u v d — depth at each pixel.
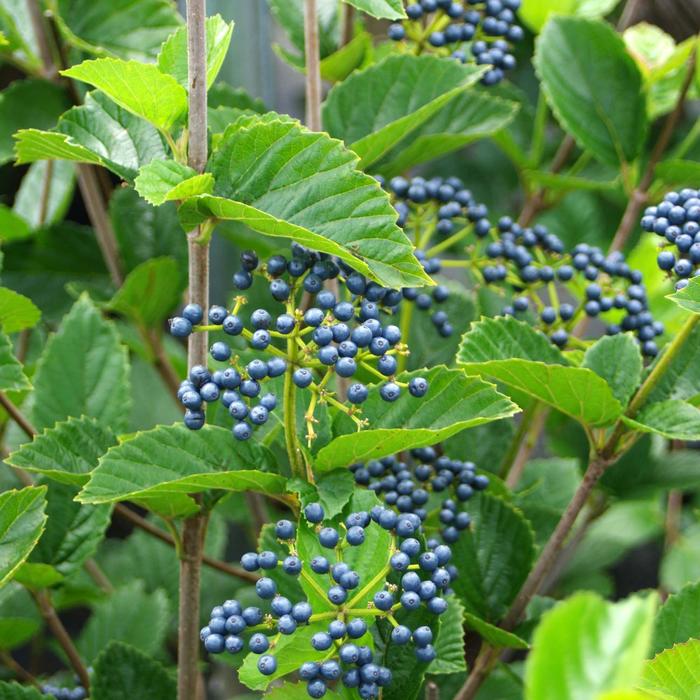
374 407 0.79
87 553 0.89
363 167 0.91
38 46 1.02
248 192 0.76
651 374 0.83
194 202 0.74
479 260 0.93
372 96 0.93
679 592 0.83
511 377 0.82
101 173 1.09
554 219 1.27
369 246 0.74
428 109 0.88
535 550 0.88
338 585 0.76
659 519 1.21
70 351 0.93
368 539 0.77
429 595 0.76
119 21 1.00
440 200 0.92
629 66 1.00
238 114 0.90
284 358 0.76
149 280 0.98
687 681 0.77
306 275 0.78
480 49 0.95
